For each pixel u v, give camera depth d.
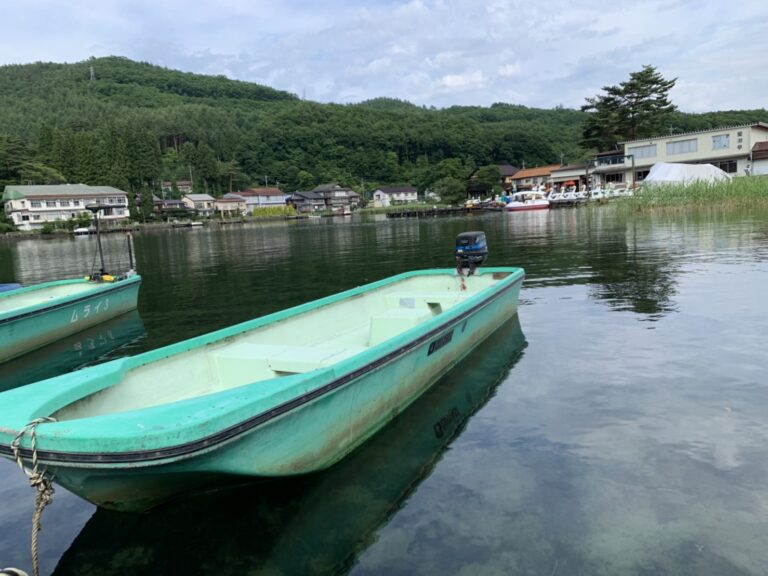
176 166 119.31
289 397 3.69
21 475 4.93
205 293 14.70
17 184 85.31
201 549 3.64
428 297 8.02
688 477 4.08
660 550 3.33
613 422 5.05
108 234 67.75
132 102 156.25
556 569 3.23
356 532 3.70
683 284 10.93
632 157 52.09
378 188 117.50
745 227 21.17
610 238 21.50
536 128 130.00
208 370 5.25
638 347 7.16
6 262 29.67
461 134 125.62
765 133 49.03
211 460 3.32
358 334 7.31
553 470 4.30
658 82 64.50
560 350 7.32
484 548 3.46
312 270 18.55
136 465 3.10
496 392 6.00
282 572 3.38
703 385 5.75
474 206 65.31
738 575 3.11
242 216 99.81
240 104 175.00
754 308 8.60
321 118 140.00
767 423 4.83
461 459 4.57
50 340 9.77
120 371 4.31
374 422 4.98
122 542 3.76
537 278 13.23
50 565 3.60
